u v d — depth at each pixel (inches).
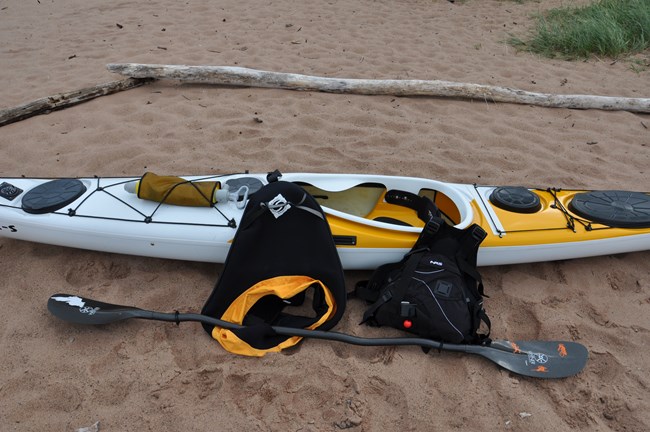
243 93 203.9
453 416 88.7
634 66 240.4
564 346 100.6
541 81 223.6
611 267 125.3
